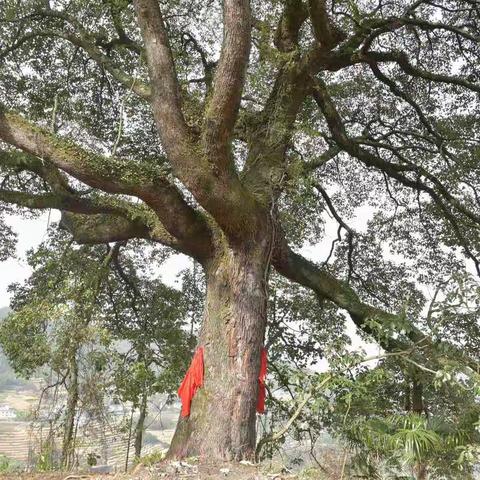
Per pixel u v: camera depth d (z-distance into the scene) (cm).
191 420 786
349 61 1167
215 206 783
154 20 765
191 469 686
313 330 1470
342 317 1479
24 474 787
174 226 865
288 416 1067
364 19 1070
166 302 1506
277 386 1212
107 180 799
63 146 789
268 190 932
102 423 1031
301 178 952
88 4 1183
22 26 1250
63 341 1063
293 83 1029
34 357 1078
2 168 1209
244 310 837
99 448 1046
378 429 725
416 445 658
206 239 893
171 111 749
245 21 698
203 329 858
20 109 1300
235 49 700
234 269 855
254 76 980
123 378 1127
